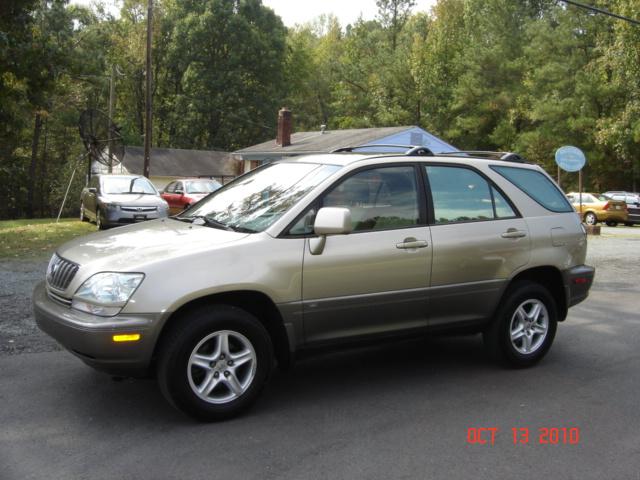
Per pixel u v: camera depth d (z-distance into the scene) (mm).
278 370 5398
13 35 15672
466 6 47375
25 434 3922
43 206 50875
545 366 5648
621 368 5617
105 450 3707
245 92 54938
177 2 55406
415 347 6223
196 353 4047
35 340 5941
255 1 56094
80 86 45062
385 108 51062
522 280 5582
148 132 26641
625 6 29094
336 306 4543
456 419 4316
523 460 3695
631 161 38188
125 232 4859
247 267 4207
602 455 3783
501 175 5586
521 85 42531
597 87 36469
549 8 46062
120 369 3924
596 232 20547
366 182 4840
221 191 5539
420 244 4879
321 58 71688
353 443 3879
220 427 4086
